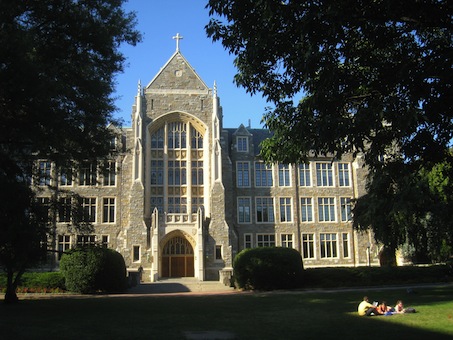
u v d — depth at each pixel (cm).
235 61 1583
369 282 3438
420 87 1146
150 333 1416
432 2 1184
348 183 5462
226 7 1366
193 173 4997
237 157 5312
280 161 1780
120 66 2177
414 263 4947
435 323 1559
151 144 4991
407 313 1816
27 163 2061
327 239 5303
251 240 5156
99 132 2155
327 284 3378
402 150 1386
